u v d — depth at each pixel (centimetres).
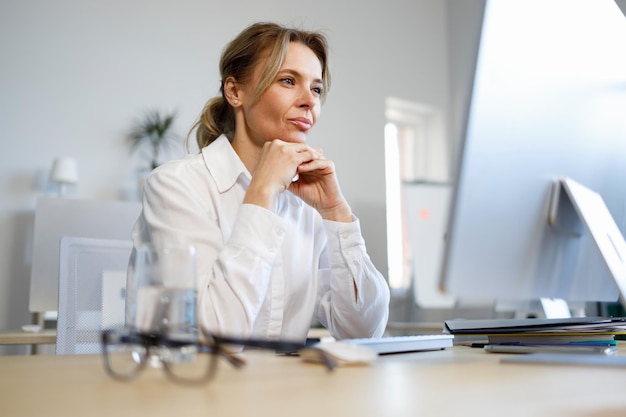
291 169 121
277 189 117
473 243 72
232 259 106
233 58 152
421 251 459
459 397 51
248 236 108
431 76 541
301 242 145
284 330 139
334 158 487
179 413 44
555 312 130
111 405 47
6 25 415
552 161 80
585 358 78
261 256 107
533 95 77
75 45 429
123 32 440
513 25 75
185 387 56
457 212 71
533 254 78
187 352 72
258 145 153
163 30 451
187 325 70
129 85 438
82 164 422
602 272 90
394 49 526
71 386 57
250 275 105
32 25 421
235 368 70
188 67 455
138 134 435
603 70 85
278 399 50
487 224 73
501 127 73
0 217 404
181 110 450
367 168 497
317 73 150
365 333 136
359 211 489
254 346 65
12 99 412
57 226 268
